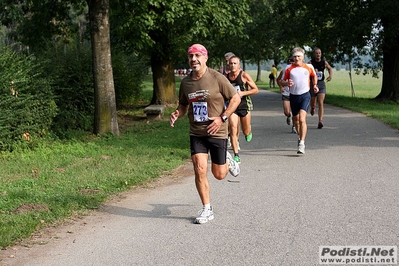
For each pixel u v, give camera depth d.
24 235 5.88
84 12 20.55
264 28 33.75
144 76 27.28
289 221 6.30
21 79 11.52
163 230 6.10
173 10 17.28
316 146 11.91
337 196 7.43
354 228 5.97
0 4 14.98
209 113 6.32
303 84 10.98
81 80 15.48
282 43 29.83
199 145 6.40
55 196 7.47
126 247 5.55
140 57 24.55
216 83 6.25
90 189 8.04
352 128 15.07
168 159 10.48
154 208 7.09
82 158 10.78
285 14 28.81
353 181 8.34
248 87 10.14
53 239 5.84
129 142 12.84
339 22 25.59
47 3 17.72
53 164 10.05
